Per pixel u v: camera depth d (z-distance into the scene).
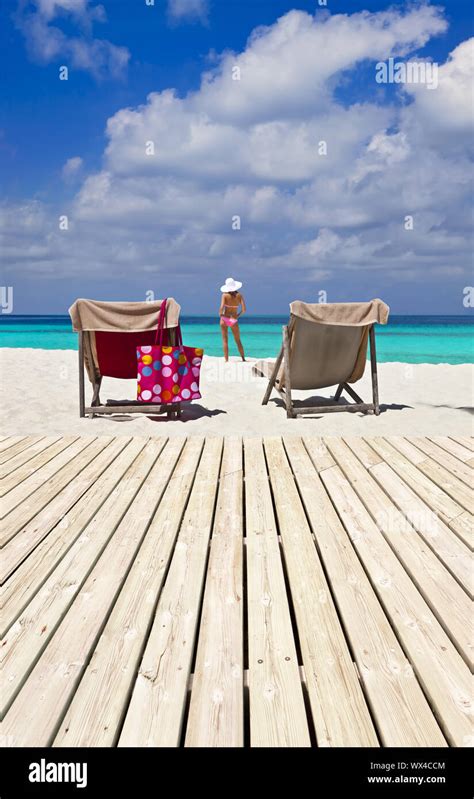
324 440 6.20
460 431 6.95
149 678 2.23
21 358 14.17
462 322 70.50
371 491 4.45
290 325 7.49
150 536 3.61
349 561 3.26
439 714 2.04
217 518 3.93
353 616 2.68
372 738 1.93
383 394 9.64
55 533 3.64
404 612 2.71
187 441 6.23
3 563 3.22
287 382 7.65
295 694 2.14
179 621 2.63
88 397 9.13
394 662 2.33
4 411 7.94
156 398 7.32
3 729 1.97
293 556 3.34
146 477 4.88
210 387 10.33
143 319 7.23
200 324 56.66
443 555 3.30
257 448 5.89
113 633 2.54
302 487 4.59
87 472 5.01
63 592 2.90
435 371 12.77
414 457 5.45
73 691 2.17
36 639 2.49
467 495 4.34
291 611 2.99
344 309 7.36
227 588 2.96
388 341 32.88
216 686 2.18
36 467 5.19
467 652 2.38
